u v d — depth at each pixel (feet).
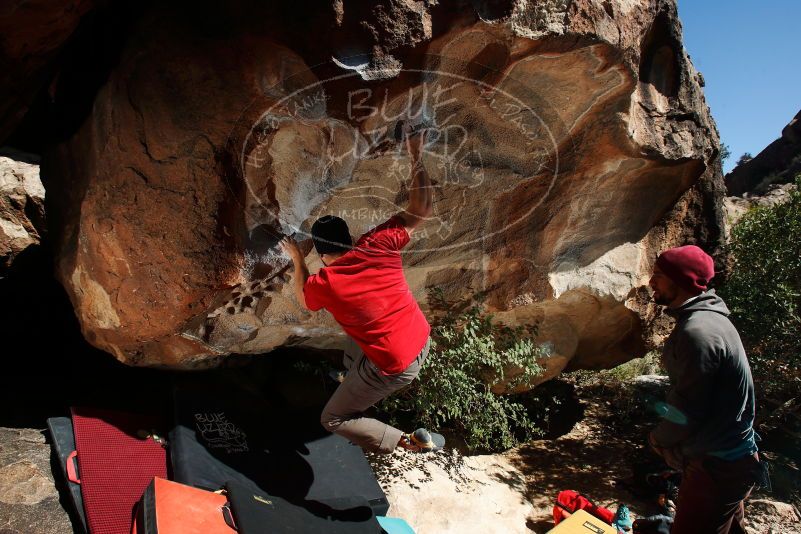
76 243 9.84
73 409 10.55
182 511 8.16
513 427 15.79
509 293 12.20
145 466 9.93
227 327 10.72
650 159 11.48
